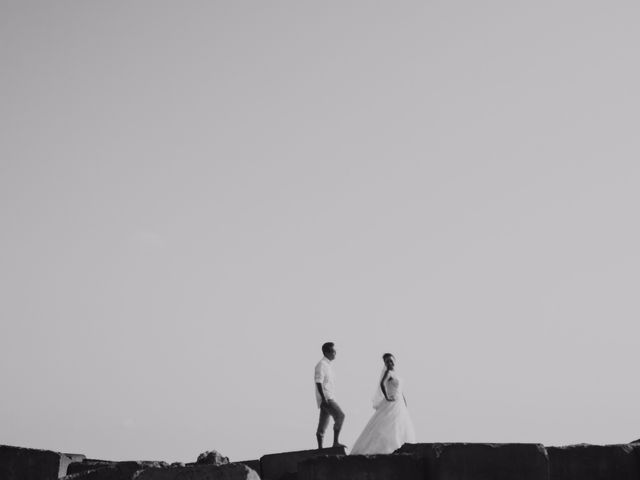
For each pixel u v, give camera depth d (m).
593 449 9.10
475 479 8.76
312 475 9.07
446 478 8.79
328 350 14.55
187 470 8.95
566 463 9.07
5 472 12.17
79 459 14.30
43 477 12.02
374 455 9.10
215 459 10.70
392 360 14.11
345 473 8.99
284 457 11.94
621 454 9.07
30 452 12.21
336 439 14.12
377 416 13.78
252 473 8.96
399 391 13.91
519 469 8.77
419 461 9.08
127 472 10.59
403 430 13.60
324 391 14.21
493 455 8.83
